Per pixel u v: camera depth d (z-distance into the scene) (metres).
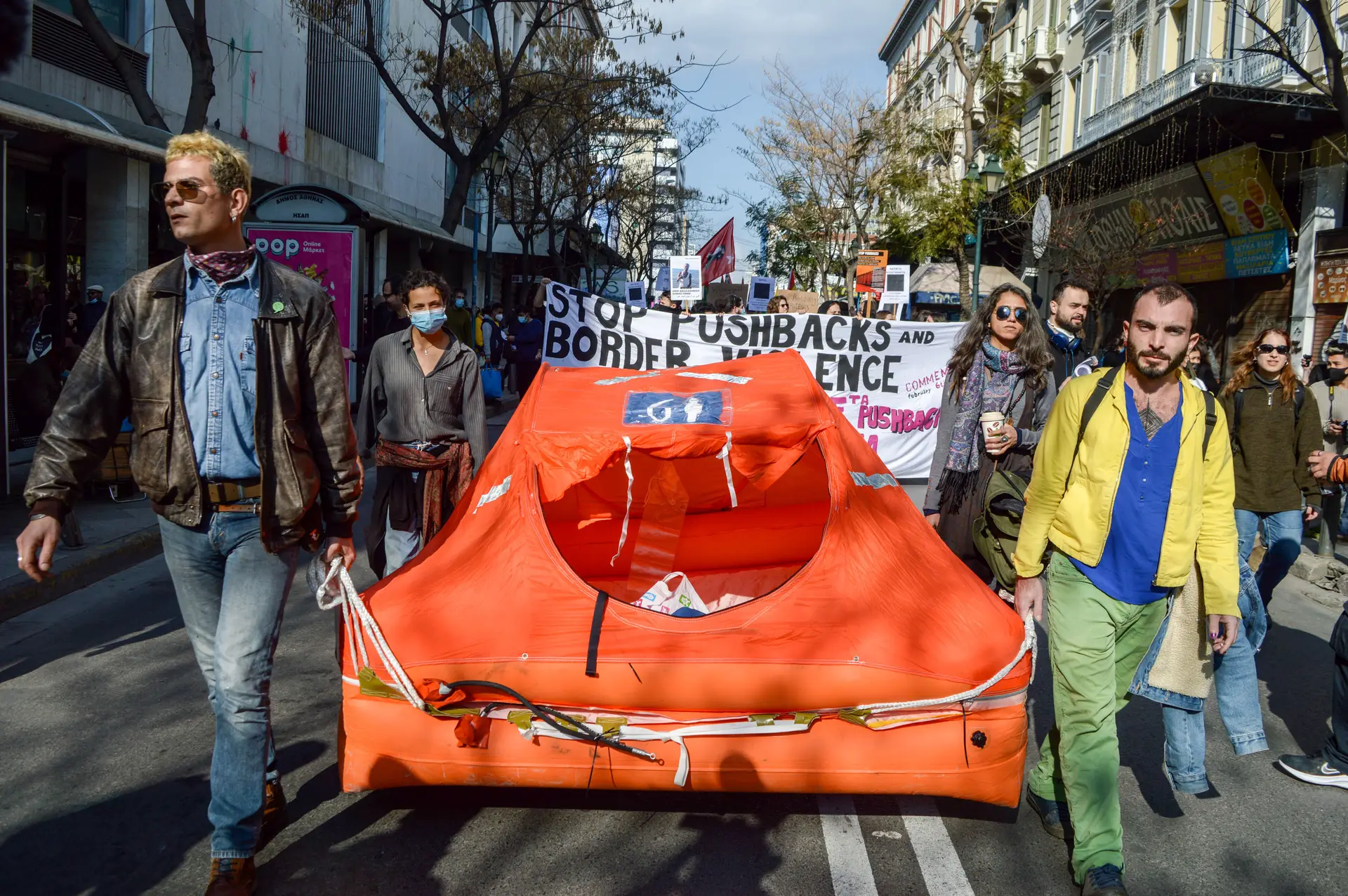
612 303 9.73
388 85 18.64
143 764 4.05
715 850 3.46
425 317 5.14
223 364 2.99
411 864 3.32
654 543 4.42
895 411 10.27
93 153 13.02
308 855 3.36
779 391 4.44
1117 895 3.07
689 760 3.17
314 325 3.14
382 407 5.34
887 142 29.75
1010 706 3.22
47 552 2.86
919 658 3.19
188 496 3.00
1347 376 6.19
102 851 3.38
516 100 25.84
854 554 3.56
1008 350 4.50
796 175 30.56
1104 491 3.22
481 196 35.16
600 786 3.24
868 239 30.91
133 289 2.98
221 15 16.84
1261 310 17.11
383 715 3.25
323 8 19.61
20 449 11.22
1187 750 3.69
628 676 3.16
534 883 3.23
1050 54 27.91
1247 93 13.98
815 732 3.18
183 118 15.80
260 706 3.06
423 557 3.82
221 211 3.01
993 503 4.03
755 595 4.32
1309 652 6.20
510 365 20.89
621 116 29.72
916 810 3.80
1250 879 3.41
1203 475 3.30
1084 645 3.25
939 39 41.12
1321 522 8.55
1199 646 3.58
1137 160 18.61
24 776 3.93
